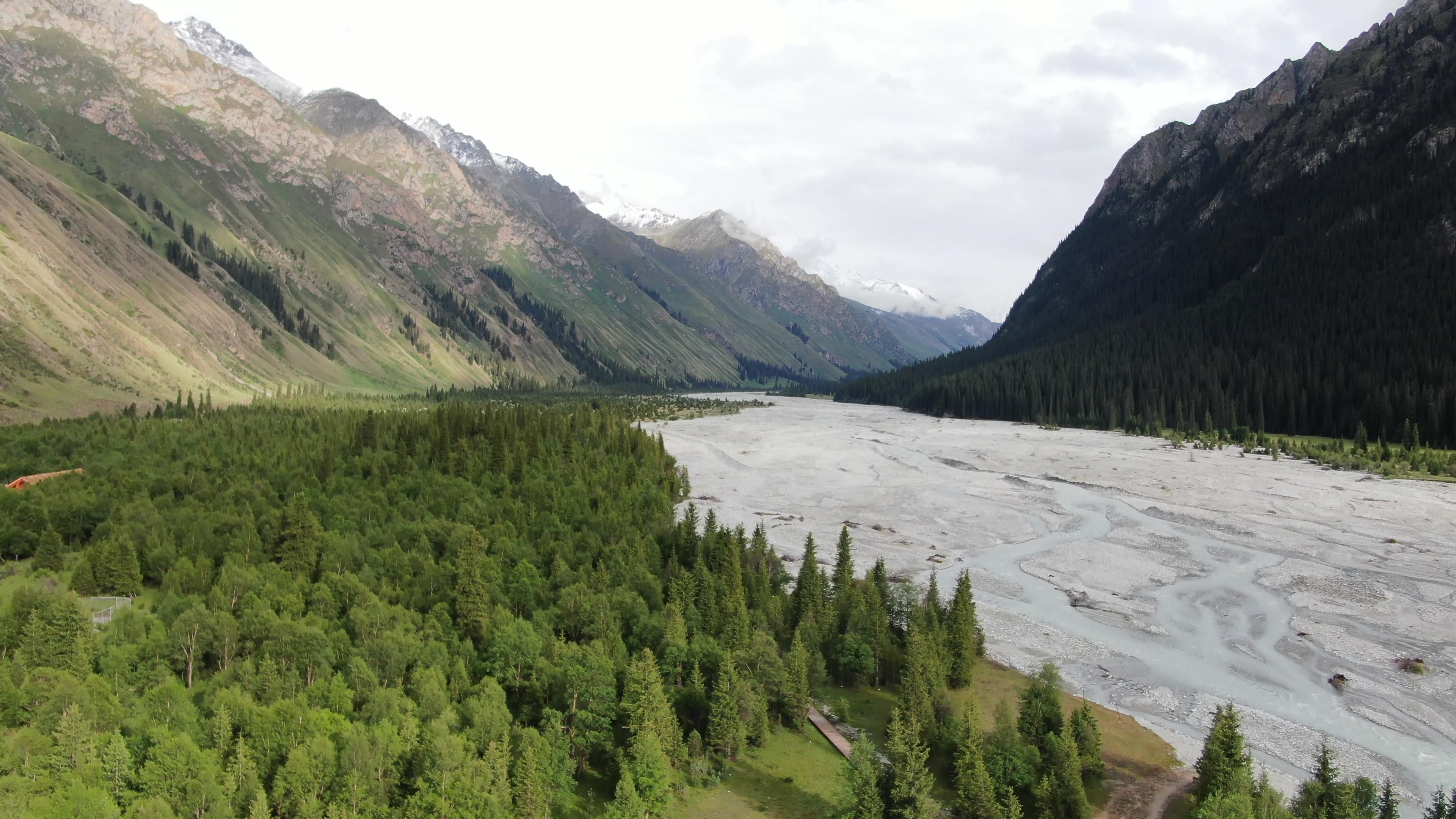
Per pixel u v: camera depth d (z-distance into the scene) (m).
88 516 96.25
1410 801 53.31
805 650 67.50
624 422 190.00
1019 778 52.97
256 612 66.50
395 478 120.88
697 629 71.75
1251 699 68.44
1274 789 52.59
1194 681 71.88
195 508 99.38
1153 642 80.69
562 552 89.69
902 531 123.00
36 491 100.25
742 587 80.25
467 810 45.47
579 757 56.12
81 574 76.62
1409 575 99.31
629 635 71.81
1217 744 51.56
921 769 51.22
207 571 77.62
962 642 71.69
